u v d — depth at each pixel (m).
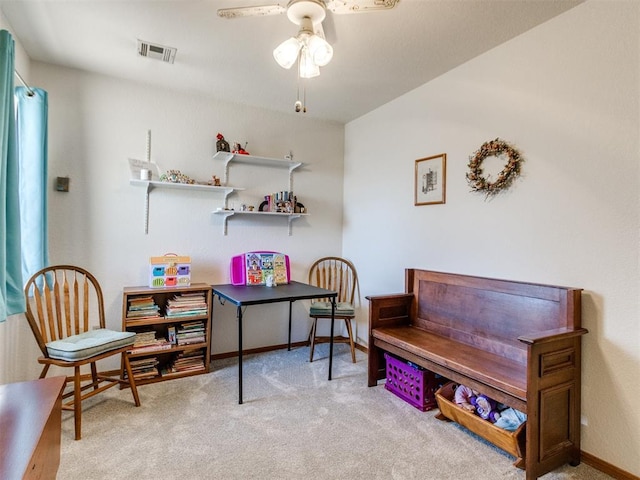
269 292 2.80
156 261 2.87
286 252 3.69
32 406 1.17
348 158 3.94
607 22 1.81
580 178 1.92
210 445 1.93
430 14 1.98
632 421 1.72
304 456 1.85
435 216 2.84
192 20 2.08
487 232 2.42
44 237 2.40
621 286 1.77
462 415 2.05
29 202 2.33
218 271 3.35
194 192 3.23
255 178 3.52
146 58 2.55
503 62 2.30
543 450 1.71
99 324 2.68
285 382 2.78
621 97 1.77
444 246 2.76
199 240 3.26
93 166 2.81
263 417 2.24
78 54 2.50
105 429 2.07
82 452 1.85
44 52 2.48
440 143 2.78
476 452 1.91
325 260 3.90
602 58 1.83
